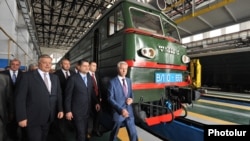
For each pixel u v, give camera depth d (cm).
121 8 397
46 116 266
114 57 399
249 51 1044
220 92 1167
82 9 1524
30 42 1828
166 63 422
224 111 668
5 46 867
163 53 416
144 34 378
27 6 954
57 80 293
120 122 292
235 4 943
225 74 1199
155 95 395
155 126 488
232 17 1080
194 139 389
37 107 257
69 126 447
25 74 261
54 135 414
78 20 1812
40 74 272
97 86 400
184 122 457
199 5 1064
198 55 1410
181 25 1322
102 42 475
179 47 470
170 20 522
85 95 311
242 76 1089
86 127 318
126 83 307
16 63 421
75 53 877
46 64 272
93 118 390
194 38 1820
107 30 445
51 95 277
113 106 277
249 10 979
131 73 352
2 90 284
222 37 1444
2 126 284
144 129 479
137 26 402
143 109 390
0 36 861
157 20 459
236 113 637
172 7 1046
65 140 388
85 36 651
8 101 296
